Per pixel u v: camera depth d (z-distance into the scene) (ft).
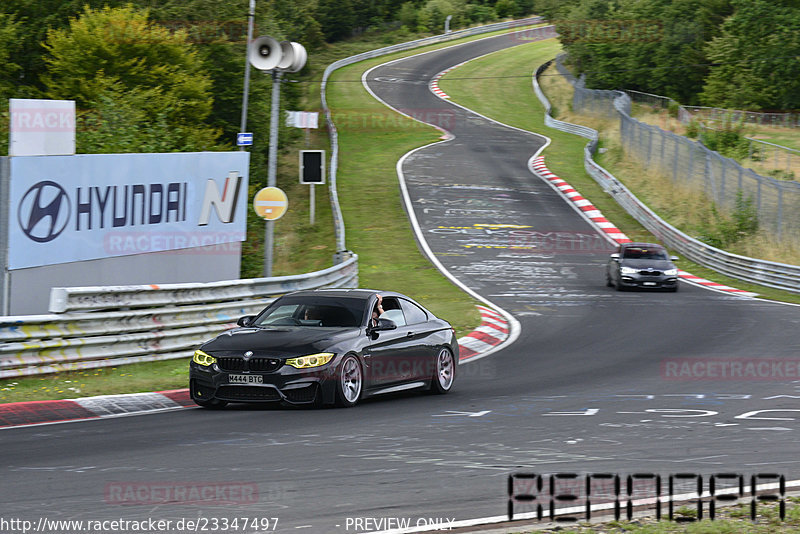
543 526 36.24
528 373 90.38
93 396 71.67
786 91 440.04
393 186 294.66
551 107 482.28
